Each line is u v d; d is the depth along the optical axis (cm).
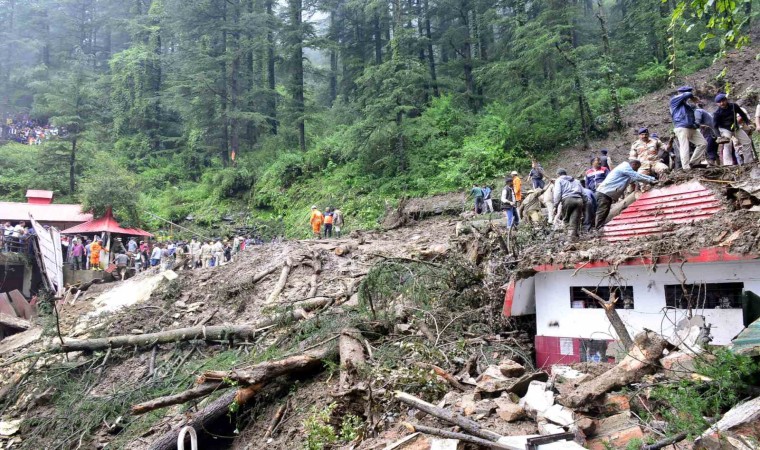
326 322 1198
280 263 1802
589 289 872
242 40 4203
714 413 498
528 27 2659
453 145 2928
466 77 3631
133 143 4844
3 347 1719
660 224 846
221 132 4347
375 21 4253
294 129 4000
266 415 1009
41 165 4175
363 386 804
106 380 1384
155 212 3756
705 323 704
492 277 1068
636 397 564
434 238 1814
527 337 972
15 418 1305
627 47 3234
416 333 1035
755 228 687
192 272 1919
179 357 1420
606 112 2727
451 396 718
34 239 2450
